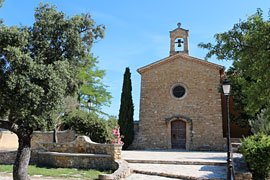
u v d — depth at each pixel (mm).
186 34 25016
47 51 9789
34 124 8508
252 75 10352
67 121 17156
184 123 22406
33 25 9781
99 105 28938
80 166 12984
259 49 9508
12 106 8078
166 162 13336
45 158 14398
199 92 22438
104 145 12812
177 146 22172
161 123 22812
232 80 14961
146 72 24453
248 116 20094
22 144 9469
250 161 9953
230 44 10398
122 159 13320
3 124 9195
